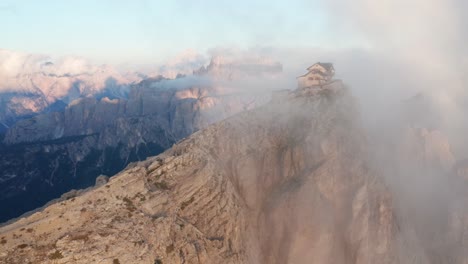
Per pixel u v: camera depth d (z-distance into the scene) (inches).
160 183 2701.8
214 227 2701.8
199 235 2566.4
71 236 2129.7
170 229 2442.2
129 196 2458.2
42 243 2073.1
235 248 2746.1
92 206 2311.8
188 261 2415.1
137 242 2234.3
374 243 2906.0
